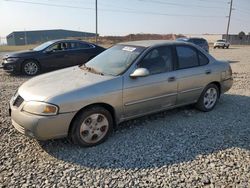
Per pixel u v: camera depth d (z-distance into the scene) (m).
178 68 4.88
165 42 4.93
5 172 3.26
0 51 27.47
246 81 8.99
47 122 3.51
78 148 3.88
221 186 3.03
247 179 3.15
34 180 3.10
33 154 3.70
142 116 4.64
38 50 10.48
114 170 3.32
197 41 17.59
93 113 3.88
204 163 3.50
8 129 4.49
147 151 3.80
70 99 3.62
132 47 4.79
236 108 5.81
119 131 4.49
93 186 3.00
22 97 3.75
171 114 5.33
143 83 4.32
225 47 41.78
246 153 3.77
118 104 4.09
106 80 4.02
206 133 4.44
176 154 3.73
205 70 5.27
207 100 5.51
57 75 4.45
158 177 3.18
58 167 3.38
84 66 4.92
